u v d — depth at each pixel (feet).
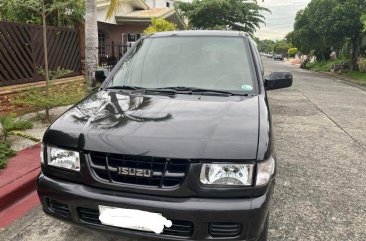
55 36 26.32
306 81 69.97
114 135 7.89
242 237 7.40
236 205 7.29
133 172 7.46
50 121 21.38
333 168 16.71
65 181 8.20
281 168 16.43
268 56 346.74
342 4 90.07
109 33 61.77
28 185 12.95
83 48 29.27
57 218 8.43
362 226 11.30
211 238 7.39
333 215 11.97
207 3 110.32
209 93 10.68
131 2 65.46
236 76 11.39
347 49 115.34
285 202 12.84
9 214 11.49
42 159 8.66
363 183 14.94
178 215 7.29
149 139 7.64
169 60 12.19
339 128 25.46
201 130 7.97
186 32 13.41
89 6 24.30
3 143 16.11
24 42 23.50
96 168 7.78
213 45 12.57
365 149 20.11
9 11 29.45
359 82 70.79
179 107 9.32
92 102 10.11
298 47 146.10
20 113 22.85
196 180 7.32
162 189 7.37
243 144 7.62
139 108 9.29
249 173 7.43
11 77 22.72
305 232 10.81
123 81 11.73
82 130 8.28
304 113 31.32
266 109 9.57
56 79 26.30
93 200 7.68
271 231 10.79
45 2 28.94
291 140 21.63
